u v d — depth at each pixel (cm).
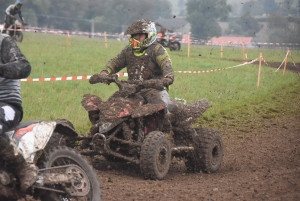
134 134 1230
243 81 3381
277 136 1820
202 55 5803
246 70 4191
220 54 6325
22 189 763
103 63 4088
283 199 975
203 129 1342
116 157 1232
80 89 2603
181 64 4309
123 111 1201
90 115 1245
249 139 1756
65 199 845
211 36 10500
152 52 1284
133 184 1112
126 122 1214
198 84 3066
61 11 12044
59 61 4069
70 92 2484
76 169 837
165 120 1252
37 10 11669
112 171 1253
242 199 979
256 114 2248
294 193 1027
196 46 8969
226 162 1436
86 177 850
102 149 1188
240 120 2094
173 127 1309
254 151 1576
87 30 12044
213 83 3180
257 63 5131
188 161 1321
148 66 1287
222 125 1984
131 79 1301
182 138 1312
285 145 1672
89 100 1252
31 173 766
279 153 1550
